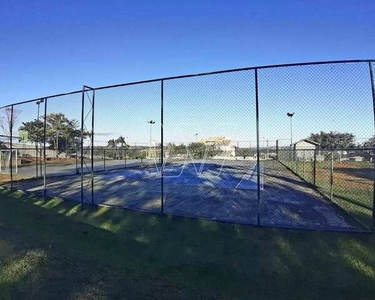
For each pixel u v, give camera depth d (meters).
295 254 5.21
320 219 7.32
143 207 8.59
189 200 9.66
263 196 10.42
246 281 4.45
